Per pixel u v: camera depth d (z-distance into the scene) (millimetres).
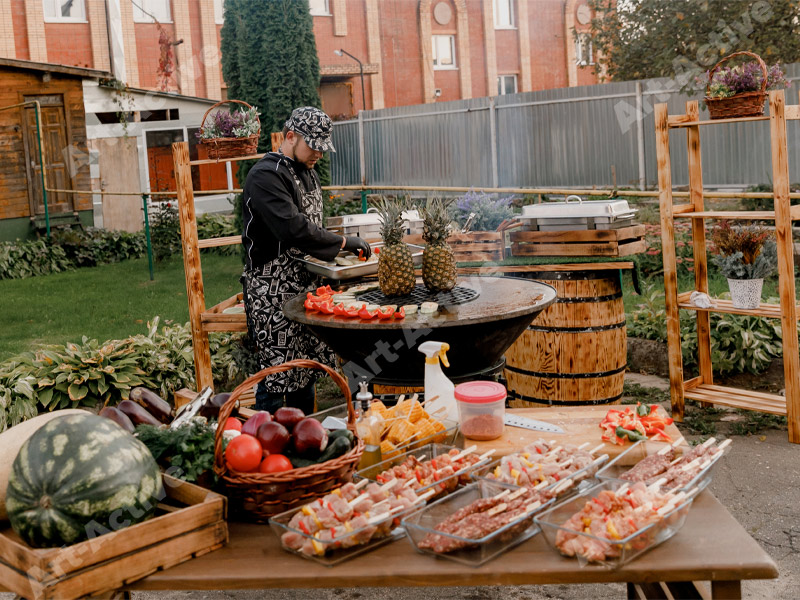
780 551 3258
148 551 1699
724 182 12227
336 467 1949
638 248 4418
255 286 4008
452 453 2135
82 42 16344
